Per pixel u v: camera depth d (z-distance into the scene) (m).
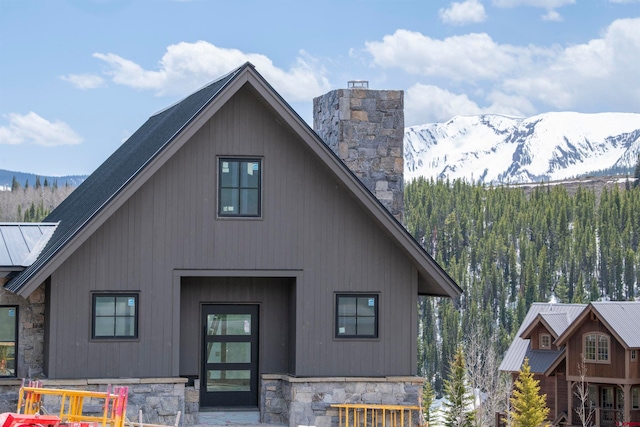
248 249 20.17
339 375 20.39
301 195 20.44
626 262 141.50
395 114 24.84
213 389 21.00
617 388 47.94
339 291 20.48
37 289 20.56
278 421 20.80
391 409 20.30
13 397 20.02
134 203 19.66
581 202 160.75
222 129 20.14
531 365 51.75
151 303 19.66
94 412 19.14
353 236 20.59
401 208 24.72
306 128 19.83
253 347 21.20
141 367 19.52
